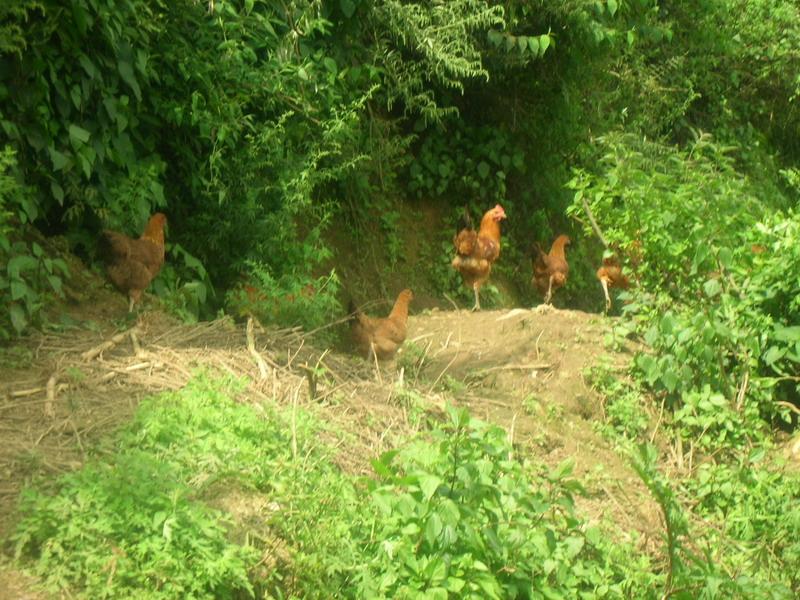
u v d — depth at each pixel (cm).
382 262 1242
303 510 481
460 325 879
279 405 610
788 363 873
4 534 430
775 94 1783
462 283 1291
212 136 887
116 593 406
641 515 662
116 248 712
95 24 783
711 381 812
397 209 1298
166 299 782
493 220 1048
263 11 990
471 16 1098
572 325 865
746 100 1756
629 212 841
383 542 484
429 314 940
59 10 747
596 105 1394
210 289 888
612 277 973
